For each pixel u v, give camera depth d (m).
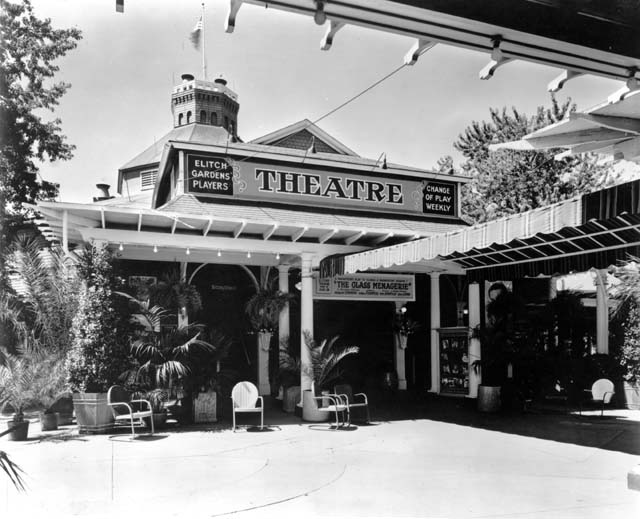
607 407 13.14
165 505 5.62
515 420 11.27
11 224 17.62
